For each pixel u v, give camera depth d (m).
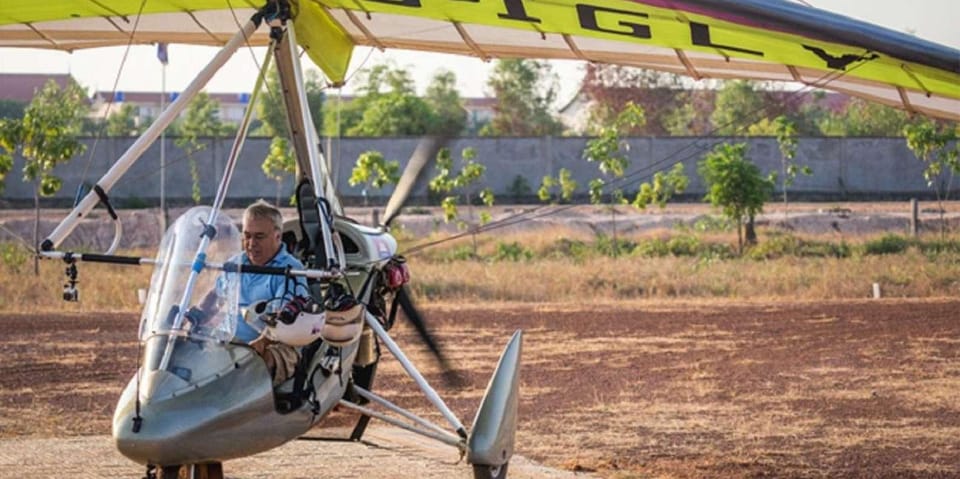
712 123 72.88
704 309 21.08
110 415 12.06
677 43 9.16
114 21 10.50
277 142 38.75
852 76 9.05
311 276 6.99
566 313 20.55
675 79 79.44
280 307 7.02
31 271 24.70
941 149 37.91
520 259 29.55
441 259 29.31
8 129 28.09
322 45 9.62
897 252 29.78
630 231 35.59
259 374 6.83
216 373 6.68
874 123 67.88
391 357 15.88
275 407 6.93
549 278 24.94
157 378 6.53
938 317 19.62
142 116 85.06
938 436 11.15
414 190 8.80
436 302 22.06
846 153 47.25
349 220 8.41
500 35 9.91
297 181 8.48
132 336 17.66
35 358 15.62
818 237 32.62
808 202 46.28
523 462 9.88
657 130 76.50
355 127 70.38
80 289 22.34
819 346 16.73
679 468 9.80
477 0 8.80
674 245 30.94
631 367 15.12
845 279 24.38
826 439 11.01
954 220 35.84
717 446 10.72
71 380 14.09
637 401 12.94
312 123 8.04
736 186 32.12
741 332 18.16
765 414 12.22
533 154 46.69
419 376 8.17
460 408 12.62
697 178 46.47
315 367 7.38
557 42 9.88
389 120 67.88
